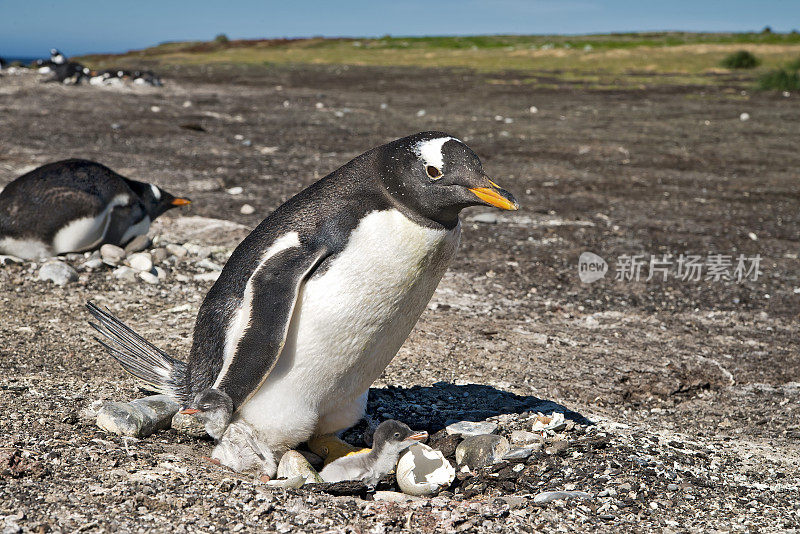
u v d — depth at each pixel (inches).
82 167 284.8
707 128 782.5
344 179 140.2
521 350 231.9
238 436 144.3
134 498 124.4
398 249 134.0
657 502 141.3
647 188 498.0
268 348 130.9
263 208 399.9
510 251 345.4
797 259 352.2
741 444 178.1
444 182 131.2
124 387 180.5
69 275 263.7
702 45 2130.9
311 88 1162.6
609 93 1129.4
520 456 155.3
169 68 1620.3
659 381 216.2
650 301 292.0
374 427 160.1
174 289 266.1
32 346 205.6
